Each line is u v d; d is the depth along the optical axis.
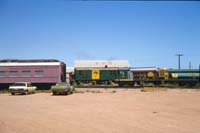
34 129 10.99
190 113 16.09
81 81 58.78
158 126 11.72
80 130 10.80
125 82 57.94
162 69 58.38
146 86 54.47
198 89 47.12
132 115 15.09
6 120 13.38
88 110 17.39
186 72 58.06
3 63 44.06
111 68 58.75
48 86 44.19
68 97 29.58
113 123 12.43
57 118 13.99
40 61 45.62
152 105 20.58
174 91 41.56
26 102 23.53
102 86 53.84
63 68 47.25
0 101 24.64
